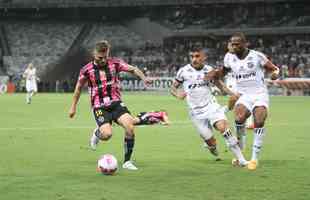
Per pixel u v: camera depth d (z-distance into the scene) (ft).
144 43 341.00
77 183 49.67
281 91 255.50
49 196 44.47
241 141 64.34
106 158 54.24
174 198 43.68
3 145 77.97
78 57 322.75
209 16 338.13
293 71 271.49
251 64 59.82
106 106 57.77
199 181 50.62
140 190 46.65
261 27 322.55
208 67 62.03
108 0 330.54
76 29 354.74
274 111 149.38
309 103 188.55
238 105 61.46
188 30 328.90
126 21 353.10
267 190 46.65
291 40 321.11
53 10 361.10
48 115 135.54
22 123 113.80
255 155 58.44
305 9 322.34
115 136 89.51
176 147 76.48
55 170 56.70
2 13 361.71
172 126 107.76
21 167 58.65
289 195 44.78
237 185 48.80
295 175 53.88
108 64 58.13
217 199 43.34
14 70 330.95
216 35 324.80
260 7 329.31
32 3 340.80
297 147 76.74
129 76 287.28
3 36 353.92
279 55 306.76
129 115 58.03
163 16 345.92
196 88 62.03
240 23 329.31
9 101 201.36
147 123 110.52
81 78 58.29
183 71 62.39
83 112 146.00
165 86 281.54
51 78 316.40
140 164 61.00
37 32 355.77
